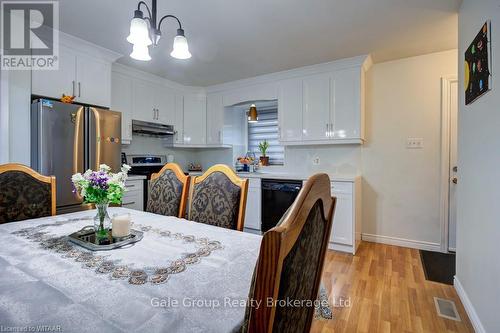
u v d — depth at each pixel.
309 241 0.65
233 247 1.16
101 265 0.97
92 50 2.84
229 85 4.16
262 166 4.26
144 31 1.32
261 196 3.61
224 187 1.77
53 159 2.42
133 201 3.33
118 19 2.29
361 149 3.51
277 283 0.47
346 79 3.25
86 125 2.65
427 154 3.14
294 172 3.96
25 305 0.70
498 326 1.39
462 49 2.04
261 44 2.79
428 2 2.05
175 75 3.81
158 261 1.01
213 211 1.77
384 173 3.37
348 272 2.49
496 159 1.43
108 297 0.75
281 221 0.54
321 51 2.97
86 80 2.84
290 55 3.08
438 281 2.30
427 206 3.15
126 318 0.65
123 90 3.46
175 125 4.20
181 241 1.24
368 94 3.45
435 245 3.10
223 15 2.22
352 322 1.74
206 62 3.29
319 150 3.76
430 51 3.02
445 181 3.06
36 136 2.39
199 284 0.83
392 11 2.18
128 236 1.27
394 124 3.31
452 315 1.82
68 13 2.20
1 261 1.00
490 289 1.49
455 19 2.29
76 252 1.09
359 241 3.36
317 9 2.14
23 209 1.76
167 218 1.70
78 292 0.77
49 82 2.55
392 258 2.85
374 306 1.92
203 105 4.47
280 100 3.71
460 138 2.09
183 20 2.29
